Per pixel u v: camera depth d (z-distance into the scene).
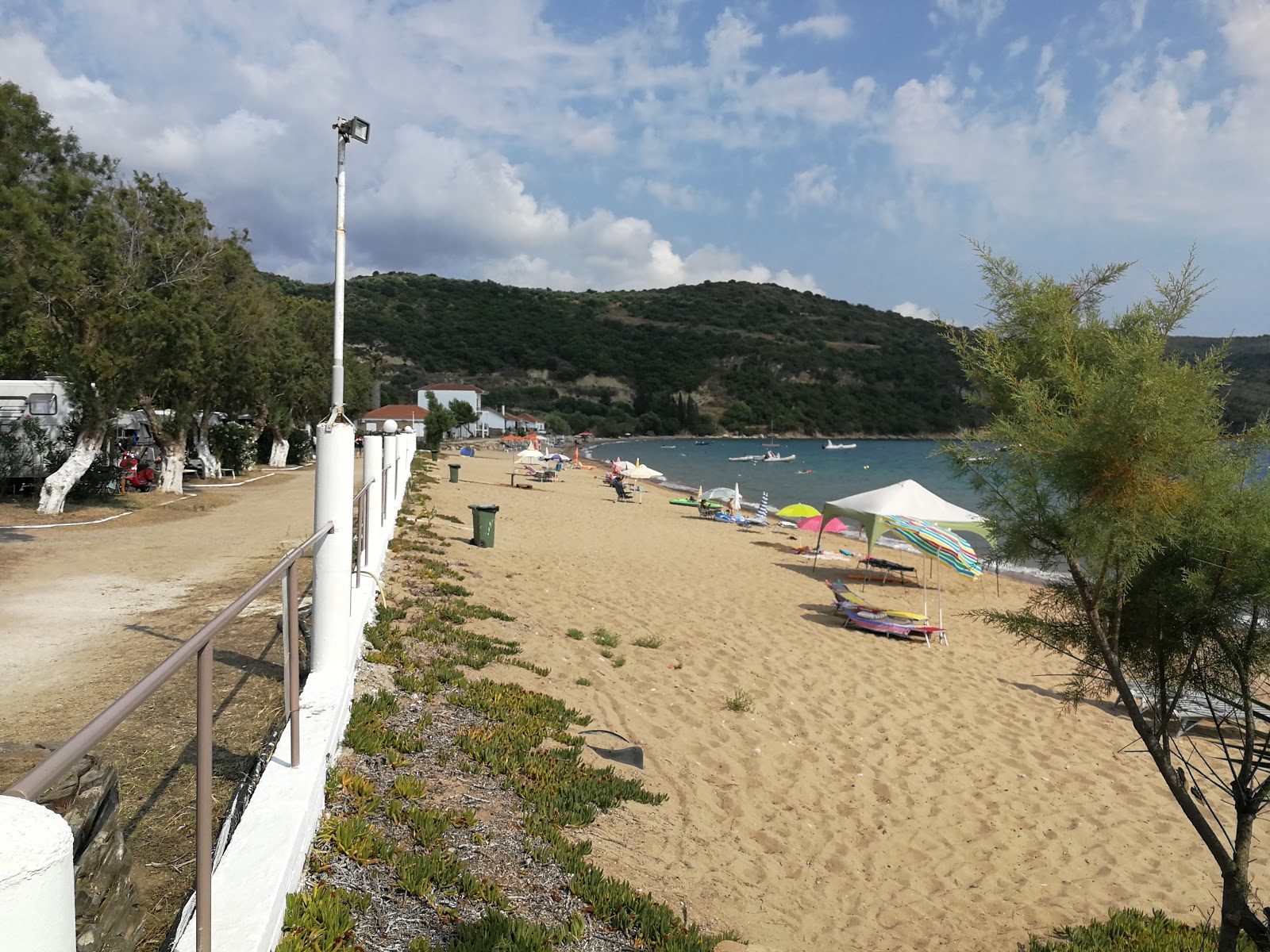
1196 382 3.70
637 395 176.62
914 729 9.64
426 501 25.20
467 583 13.40
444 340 178.62
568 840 5.42
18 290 15.68
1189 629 4.41
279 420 40.59
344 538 6.20
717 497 33.69
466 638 9.82
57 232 17.25
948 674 12.23
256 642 7.65
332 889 3.98
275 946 3.36
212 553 13.61
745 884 5.66
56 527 16.56
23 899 1.23
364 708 6.59
